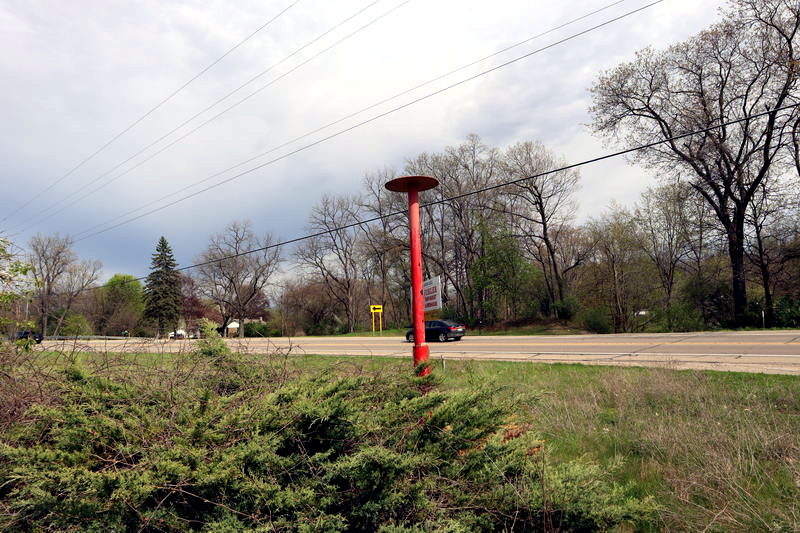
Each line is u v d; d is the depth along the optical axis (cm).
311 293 5562
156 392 332
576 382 983
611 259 3178
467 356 1716
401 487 265
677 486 403
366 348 2342
